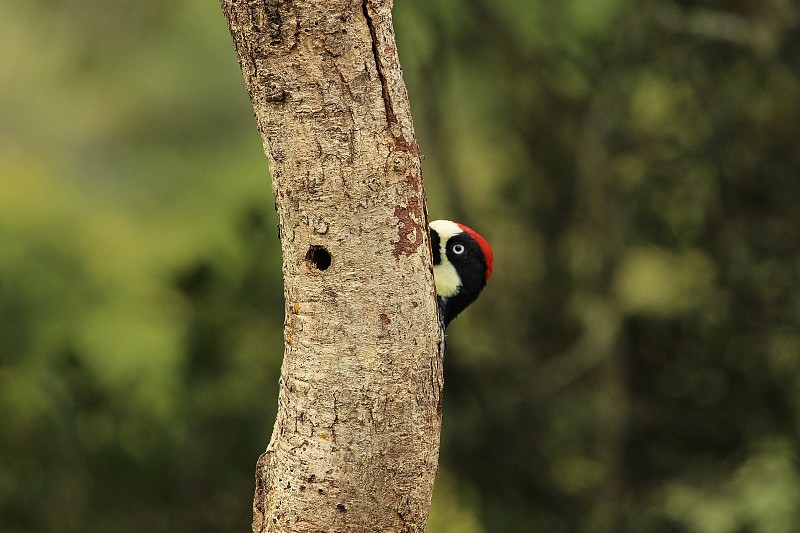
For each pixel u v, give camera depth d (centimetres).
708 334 1405
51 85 1728
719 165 1312
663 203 1362
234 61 1730
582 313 1462
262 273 1236
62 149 1947
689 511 1420
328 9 497
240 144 1886
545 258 1449
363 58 505
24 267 1393
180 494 1176
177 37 1553
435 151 1362
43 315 1342
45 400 1189
